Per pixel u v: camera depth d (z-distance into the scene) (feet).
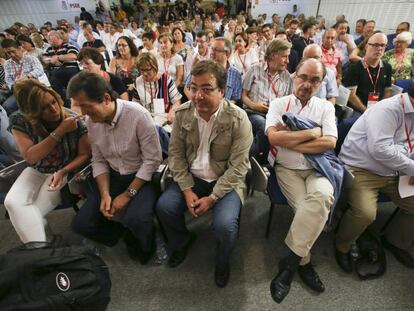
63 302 2.79
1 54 11.83
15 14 30.04
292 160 4.52
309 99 4.63
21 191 4.19
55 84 9.23
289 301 4.00
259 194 6.44
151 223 4.27
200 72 3.48
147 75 6.98
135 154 4.50
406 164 3.91
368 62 7.35
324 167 4.11
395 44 9.24
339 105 7.25
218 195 4.04
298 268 4.33
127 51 10.27
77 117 4.19
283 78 7.09
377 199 4.45
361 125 4.45
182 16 36.24
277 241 5.12
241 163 4.12
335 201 4.08
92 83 3.43
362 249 4.66
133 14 35.68
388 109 3.96
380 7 17.16
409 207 4.22
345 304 3.93
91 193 4.57
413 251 4.77
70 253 3.22
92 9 33.01
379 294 4.06
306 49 7.23
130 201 4.35
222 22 25.86
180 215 4.29
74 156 4.58
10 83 10.19
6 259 2.96
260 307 3.95
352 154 4.63
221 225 3.75
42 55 13.33
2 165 5.36
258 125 6.59
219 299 4.09
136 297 4.16
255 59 11.37
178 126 4.27
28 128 4.17
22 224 4.03
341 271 4.45
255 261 4.71
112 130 4.12
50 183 4.27
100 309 3.20
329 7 23.73
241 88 7.85
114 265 4.72
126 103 4.11
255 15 30.60
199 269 4.58
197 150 4.33
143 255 4.70
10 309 2.63
